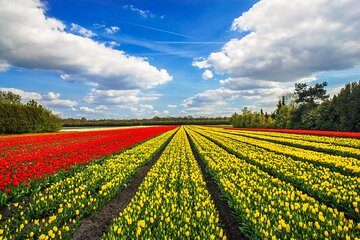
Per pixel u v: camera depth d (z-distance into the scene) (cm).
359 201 730
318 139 2895
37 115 4875
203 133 4675
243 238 655
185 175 1091
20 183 903
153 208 680
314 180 1000
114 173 1145
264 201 748
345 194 779
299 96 8138
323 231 537
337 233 511
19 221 645
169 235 542
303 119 5497
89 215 777
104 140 2573
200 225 586
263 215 624
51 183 1009
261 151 1948
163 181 1010
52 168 1083
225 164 1368
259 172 1164
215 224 596
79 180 971
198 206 695
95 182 975
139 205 714
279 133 4262
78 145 2048
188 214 639
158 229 560
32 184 927
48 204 751
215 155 1767
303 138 3055
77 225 662
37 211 712
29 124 4619
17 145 2344
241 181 1005
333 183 965
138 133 3969
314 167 1288
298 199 775
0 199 772
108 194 875
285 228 555
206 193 842
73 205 734
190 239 532
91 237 652
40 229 591
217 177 1106
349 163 1303
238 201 733
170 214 648
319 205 706
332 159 1477
